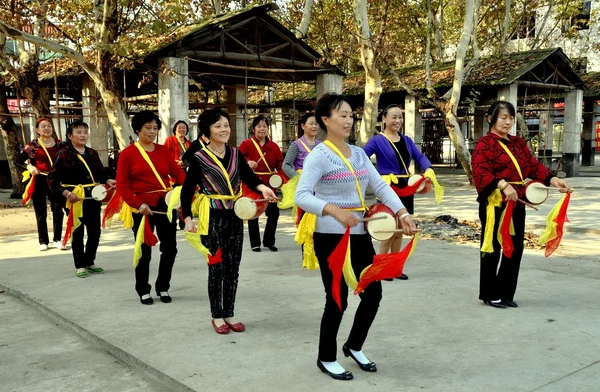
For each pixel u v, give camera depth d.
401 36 21.19
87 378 3.80
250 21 13.04
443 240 8.30
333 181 3.38
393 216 3.38
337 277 3.21
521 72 17.14
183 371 3.68
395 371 3.59
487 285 4.91
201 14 18.53
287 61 14.07
